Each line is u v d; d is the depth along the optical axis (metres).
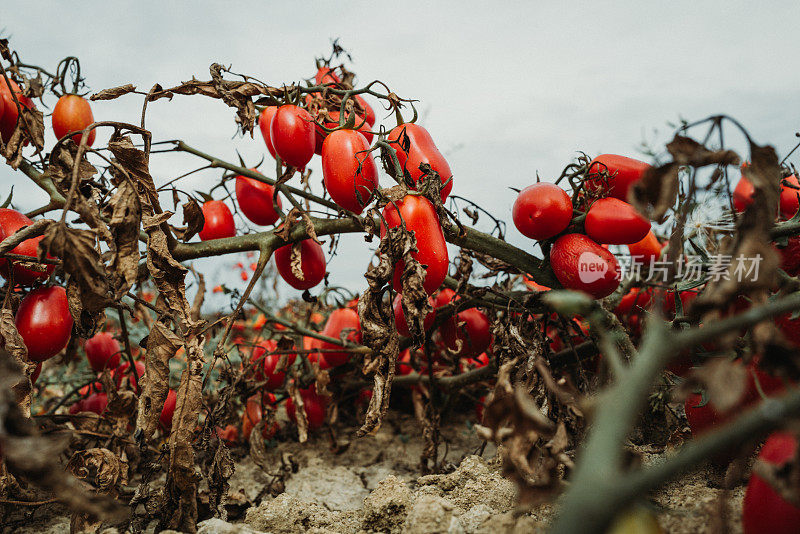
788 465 0.82
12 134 1.78
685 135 1.07
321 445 2.48
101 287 1.37
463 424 2.70
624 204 1.52
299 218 1.79
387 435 2.59
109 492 1.53
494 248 1.73
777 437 0.95
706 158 1.05
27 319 1.50
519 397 0.93
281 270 2.04
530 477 1.33
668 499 1.34
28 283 1.70
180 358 2.77
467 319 2.07
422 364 2.68
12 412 0.83
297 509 1.59
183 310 1.51
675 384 1.69
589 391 1.71
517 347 1.58
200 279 2.20
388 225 1.49
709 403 1.42
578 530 0.54
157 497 1.63
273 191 2.10
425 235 1.45
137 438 1.61
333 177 1.61
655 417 1.89
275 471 2.19
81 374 2.65
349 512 1.64
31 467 0.77
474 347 2.09
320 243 1.75
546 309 1.75
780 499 0.88
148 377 1.47
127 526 1.57
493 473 1.68
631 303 2.09
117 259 1.42
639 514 0.86
